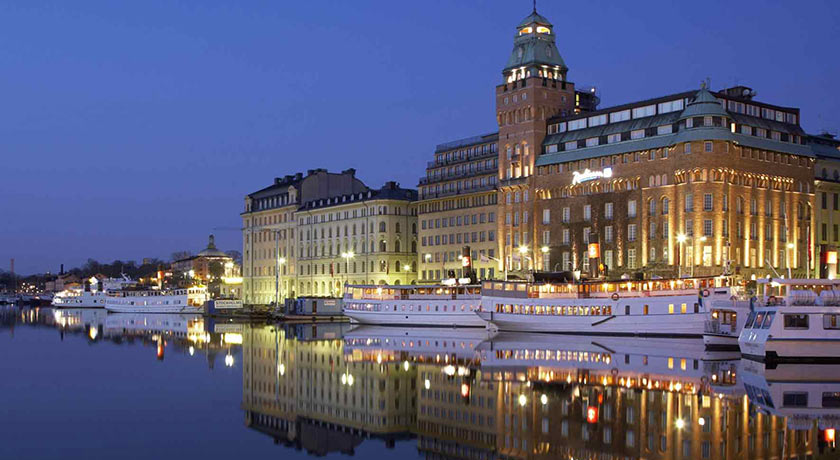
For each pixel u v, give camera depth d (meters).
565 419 61.22
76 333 147.12
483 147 199.25
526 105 179.38
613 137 165.12
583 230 167.12
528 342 119.50
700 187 148.38
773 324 87.00
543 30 184.88
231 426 61.41
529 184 177.12
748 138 155.00
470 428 59.81
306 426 61.72
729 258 147.25
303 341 126.00
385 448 55.50
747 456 50.78
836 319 87.12
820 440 54.16
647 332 123.62
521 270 175.88
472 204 196.00
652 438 55.25
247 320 195.88
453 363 93.06
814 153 170.38
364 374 85.38
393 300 161.00
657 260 154.38
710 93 152.12
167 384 80.06
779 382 75.56
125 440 56.62
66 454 52.72
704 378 78.06
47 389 76.81
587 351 104.62
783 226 160.25
